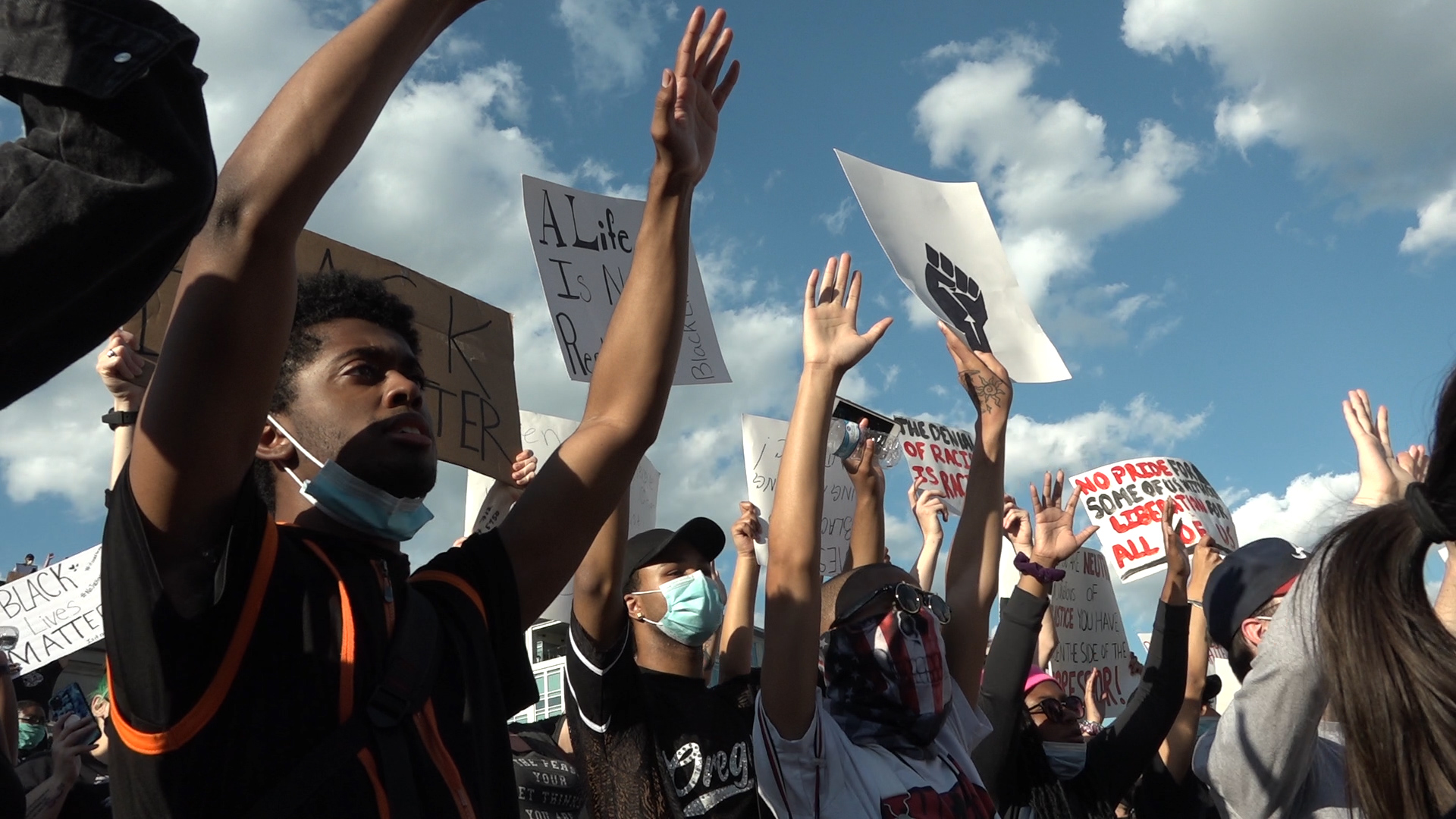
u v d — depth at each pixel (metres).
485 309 5.04
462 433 4.74
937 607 3.70
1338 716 1.77
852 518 6.88
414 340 2.19
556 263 4.70
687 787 3.54
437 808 1.60
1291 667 2.55
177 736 1.50
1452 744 1.61
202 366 1.51
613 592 3.15
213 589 1.56
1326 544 1.87
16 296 1.16
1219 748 2.73
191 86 1.27
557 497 2.19
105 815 4.36
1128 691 7.86
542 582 2.15
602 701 3.16
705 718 3.73
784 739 3.14
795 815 3.13
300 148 1.53
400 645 1.70
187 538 1.55
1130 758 4.43
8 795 2.13
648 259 2.40
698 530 4.09
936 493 5.33
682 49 2.44
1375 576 1.72
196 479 1.53
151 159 1.20
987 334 4.80
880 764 3.37
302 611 1.63
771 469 6.93
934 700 3.55
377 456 1.87
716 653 5.13
